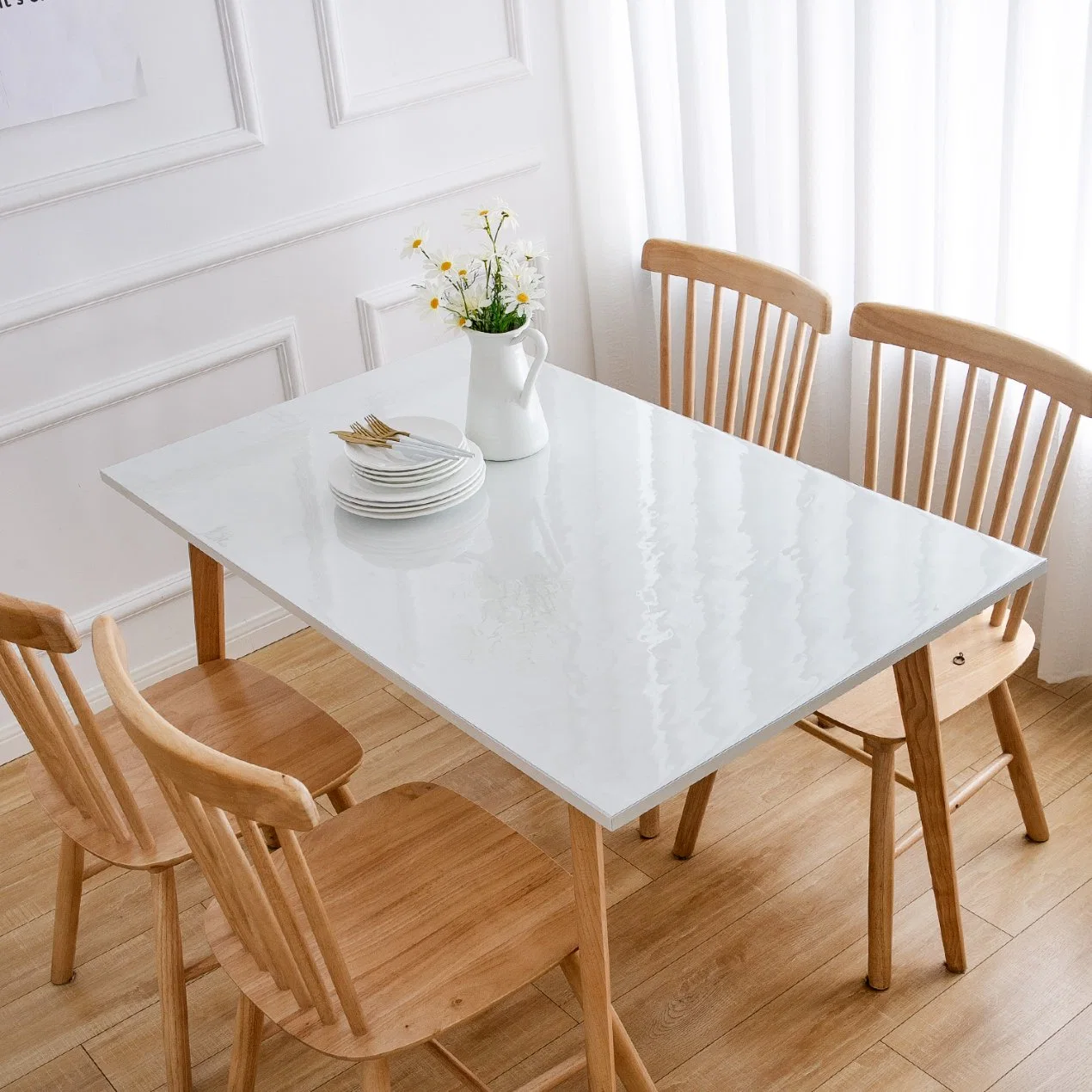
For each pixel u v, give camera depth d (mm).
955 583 1757
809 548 1859
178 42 2674
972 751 2627
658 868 2436
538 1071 2078
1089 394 1970
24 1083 2139
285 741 2092
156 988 2287
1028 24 2336
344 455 2172
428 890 1772
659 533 1925
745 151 2967
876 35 2572
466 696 1621
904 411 2246
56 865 2574
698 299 3354
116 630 1628
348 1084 2086
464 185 3172
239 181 2846
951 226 2631
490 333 2061
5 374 2674
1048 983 2141
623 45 3197
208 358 2904
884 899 2082
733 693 1584
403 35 2977
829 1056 2061
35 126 2568
